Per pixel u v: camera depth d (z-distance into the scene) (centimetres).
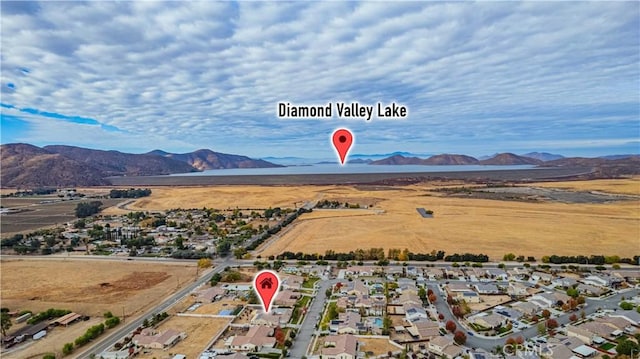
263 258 13638
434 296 9525
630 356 6838
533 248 14262
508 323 8300
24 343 7812
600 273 11281
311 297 9919
